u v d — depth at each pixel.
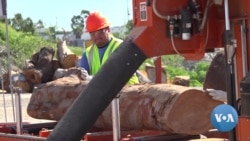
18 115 5.98
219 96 5.00
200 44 3.99
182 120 5.04
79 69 6.61
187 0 3.85
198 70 20.75
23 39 35.84
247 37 3.96
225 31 3.65
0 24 39.31
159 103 5.11
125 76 3.68
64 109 6.29
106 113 5.65
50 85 6.59
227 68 3.63
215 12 4.04
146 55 3.76
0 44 31.36
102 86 3.62
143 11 3.84
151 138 5.07
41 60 20.84
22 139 5.62
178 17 3.81
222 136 5.32
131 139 4.81
